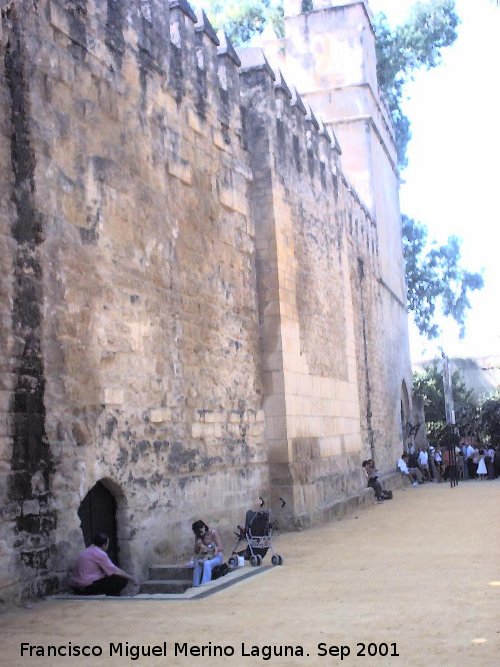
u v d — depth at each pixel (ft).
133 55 44.14
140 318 42.45
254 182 61.72
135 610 29.50
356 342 91.81
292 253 64.80
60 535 34.14
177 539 44.04
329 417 71.51
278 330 60.34
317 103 112.37
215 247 53.31
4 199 32.94
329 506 65.67
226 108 57.41
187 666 20.94
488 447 130.31
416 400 146.72
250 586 34.53
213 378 51.24
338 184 83.25
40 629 26.66
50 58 36.76
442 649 21.74
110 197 40.55
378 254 110.83
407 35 151.02
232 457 53.01
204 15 54.49
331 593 31.81
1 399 31.55
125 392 40.34
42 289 34.63
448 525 56.13
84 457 36.40
